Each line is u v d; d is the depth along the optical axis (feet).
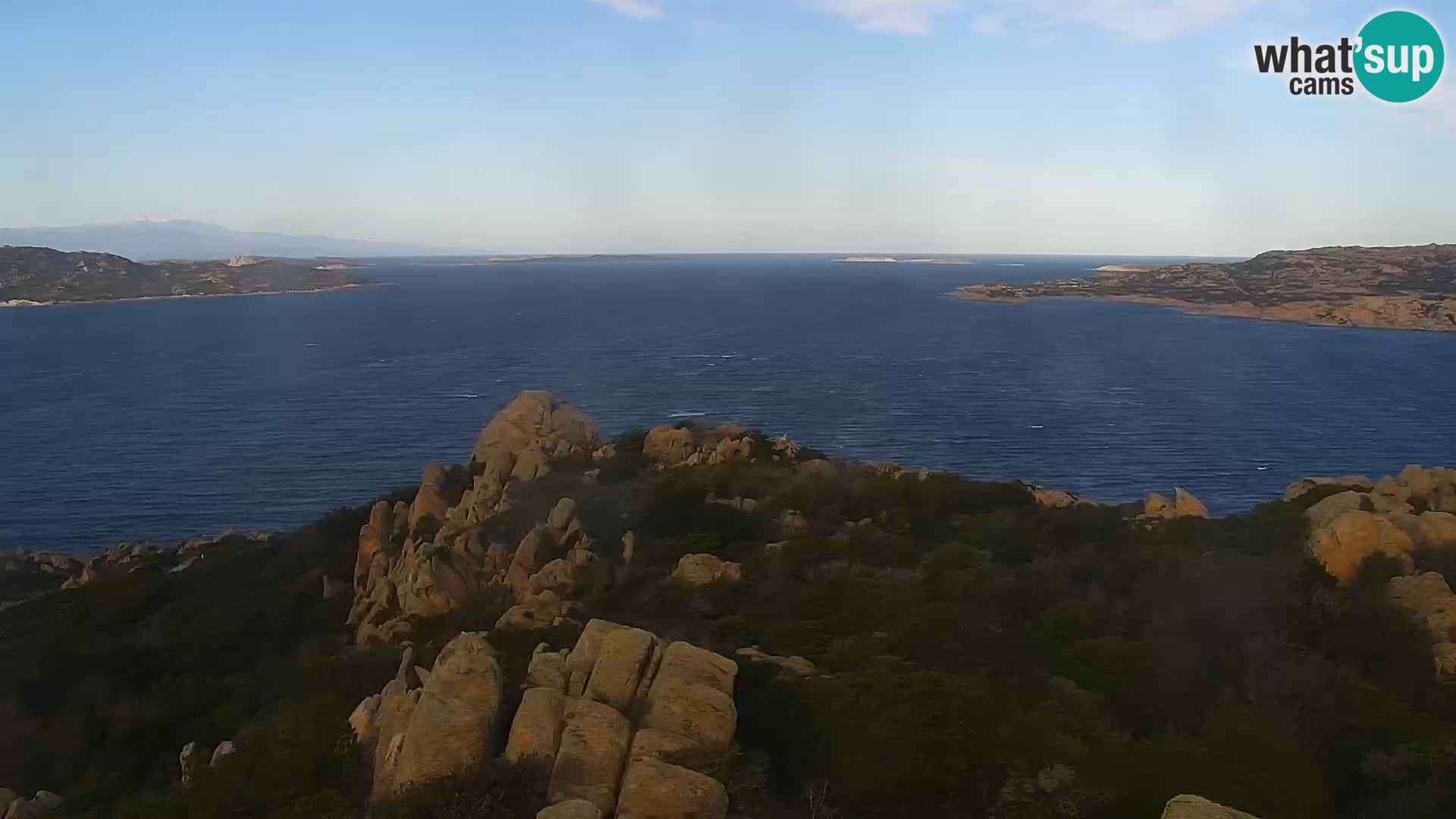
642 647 74.59
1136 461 370.53
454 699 66.90
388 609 129.59
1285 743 71.77
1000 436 411.75
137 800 78.84
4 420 447.42
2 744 99.91
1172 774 66.23
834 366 620.08
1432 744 73.92
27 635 139.64
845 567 129.08
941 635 95.50
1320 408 484.33
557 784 62.34
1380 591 102.99
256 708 105.50
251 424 435.12
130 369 606.96
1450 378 586.04
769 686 79.41
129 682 119.65
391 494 201.67
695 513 156.46
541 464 180.65
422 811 60.29
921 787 67.00
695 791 59.82
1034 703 80.12
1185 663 88.33
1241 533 138.31
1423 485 143.23
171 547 242.78
